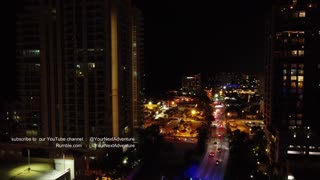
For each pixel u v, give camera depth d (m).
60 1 121.25
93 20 119.69
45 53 123.19
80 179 80.56
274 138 117.44
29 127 127.38
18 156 80.38
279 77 128.62
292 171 89.50
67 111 123.38
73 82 122.19
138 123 162.12
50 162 75.12
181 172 117.94
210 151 150.25
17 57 126.06
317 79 124.31
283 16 127.44
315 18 123.25
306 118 125.44
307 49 124.62
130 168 114.75
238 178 106.81
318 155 101.56
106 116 122.12
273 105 129.88
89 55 120.81
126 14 139.88
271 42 133.00
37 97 125.44
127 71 140.62
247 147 128.88
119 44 128.38
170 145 152.38
